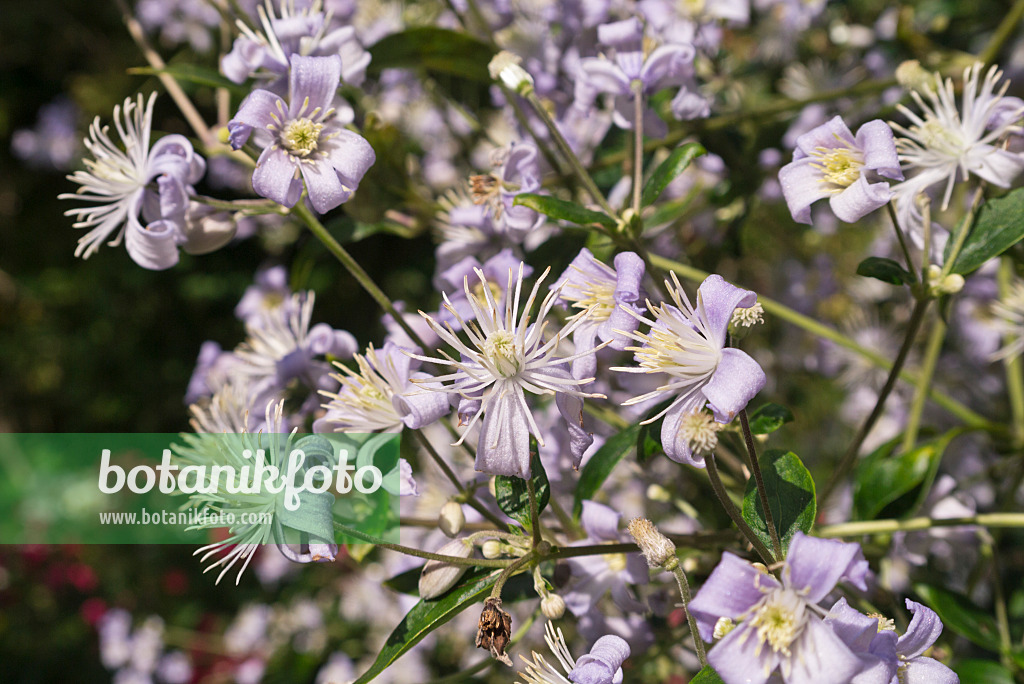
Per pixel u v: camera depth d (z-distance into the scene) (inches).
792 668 13.8
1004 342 22.8
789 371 28.5
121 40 60.7
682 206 20.8
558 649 15.7
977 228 16.8
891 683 14.0
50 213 67.4
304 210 17.0
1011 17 20.6
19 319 68.2
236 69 18.1
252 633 40.9
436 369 18.0
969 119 17.0
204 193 41.5
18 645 51.5
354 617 38.1
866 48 28.9
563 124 20.4
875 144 15.5
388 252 45.4
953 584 21.7
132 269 65.2
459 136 27.2
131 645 42.6
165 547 53.1
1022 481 22.0
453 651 29.8
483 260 18.5
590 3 20.0
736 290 14.6
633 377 20.1
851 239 33.6
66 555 52.7
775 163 23.2
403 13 25.4
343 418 16.7
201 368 19.7
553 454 18.7
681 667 21.9
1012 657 18.0
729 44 28.1
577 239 18.0
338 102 16.7
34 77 66.4
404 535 21.8
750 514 15.5
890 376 17.2
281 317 19.6
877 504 18.4
